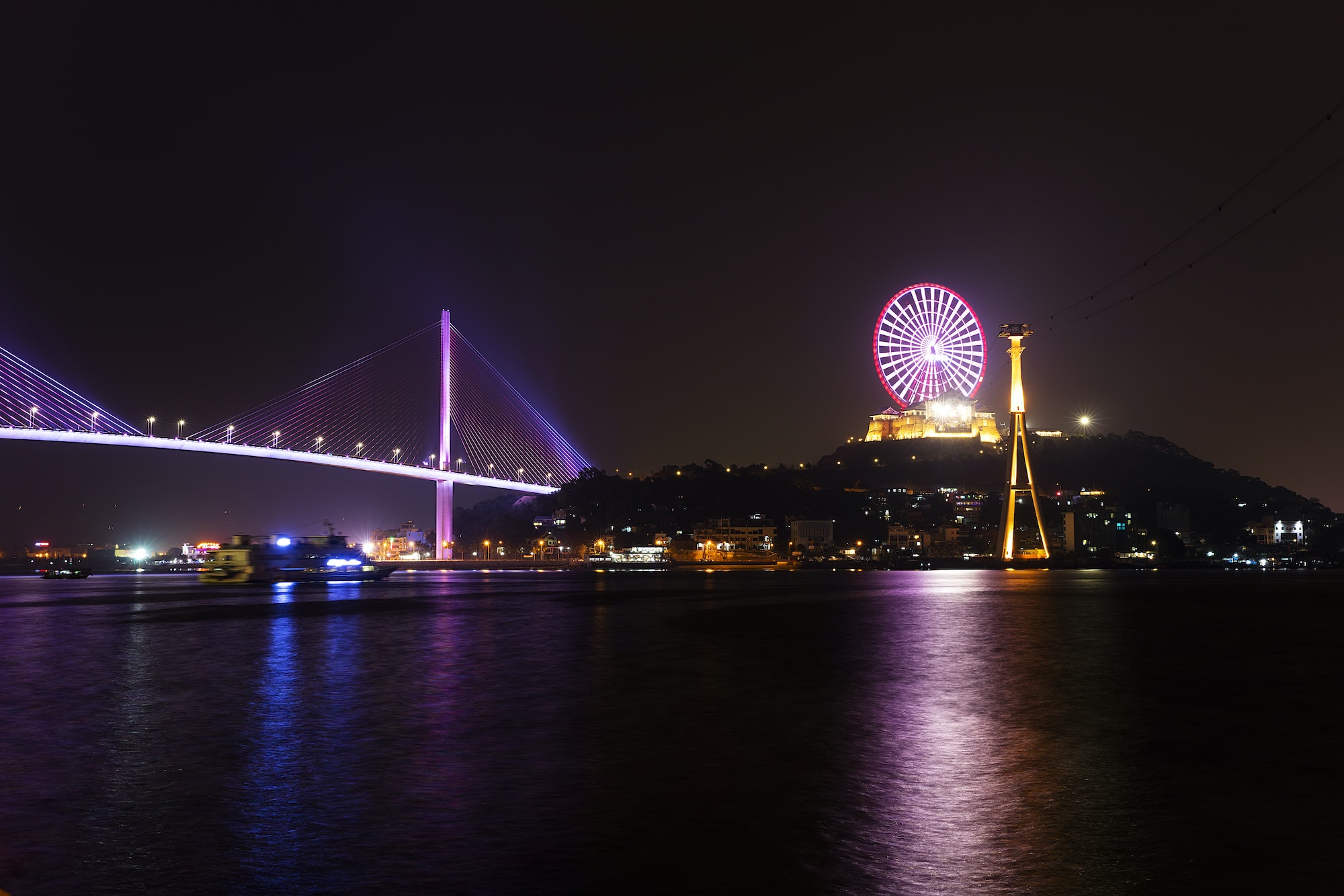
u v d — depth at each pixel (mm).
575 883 16281
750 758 25922
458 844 18312
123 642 59688
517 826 19438
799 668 46781
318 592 134250
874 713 33594
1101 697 37469
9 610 93750
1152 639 63750
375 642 59875
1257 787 22672
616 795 21906
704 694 38094
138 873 16859
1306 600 118438
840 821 19750
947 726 30875
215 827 19469
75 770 24688
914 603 108000
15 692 38656
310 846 18250
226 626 72625
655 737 28969
